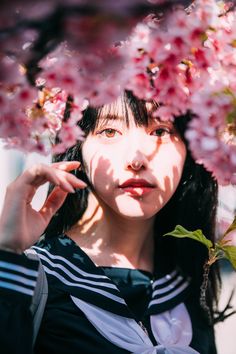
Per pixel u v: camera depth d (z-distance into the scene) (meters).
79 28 0.41
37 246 0.83
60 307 0.77
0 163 1.87
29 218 0.70
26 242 0.68
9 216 0.67
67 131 0.65
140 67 0.57
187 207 0.89
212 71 0.59
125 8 0.41
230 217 0.92
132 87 0.58
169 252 0.89
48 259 0.80
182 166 0.79
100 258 0.83
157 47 0.55
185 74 0.59
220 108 0.54
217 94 0.54
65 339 0.75
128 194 0.76
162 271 0.87
